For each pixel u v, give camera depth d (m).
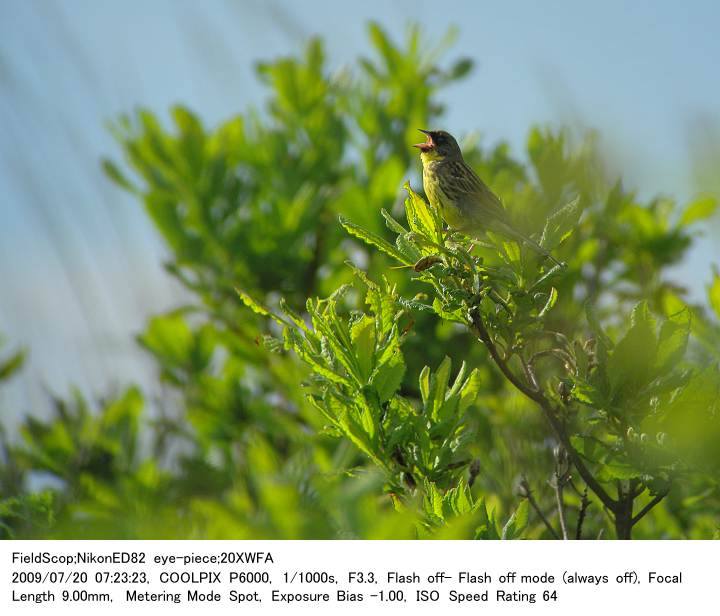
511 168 12.39
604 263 11.85
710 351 7.78
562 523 6.54
